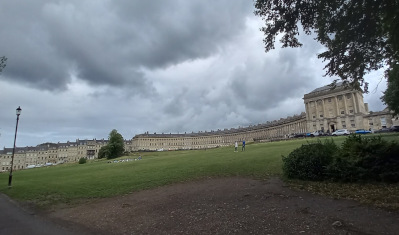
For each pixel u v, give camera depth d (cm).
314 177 1298
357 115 9762
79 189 1828
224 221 822
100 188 1783
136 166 3162
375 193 984
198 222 842
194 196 1241
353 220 737
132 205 1221
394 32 965
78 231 891
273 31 1241
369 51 1208
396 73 1766
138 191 1572
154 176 2036
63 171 3988
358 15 1000
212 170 1998
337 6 1041
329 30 1130
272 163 1994
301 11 1143
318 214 809
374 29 1031
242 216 854
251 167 1920
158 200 1256
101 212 1159
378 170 1132
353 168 1182
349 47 1173
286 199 1024
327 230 674
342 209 846
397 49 1027
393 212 770
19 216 1202
